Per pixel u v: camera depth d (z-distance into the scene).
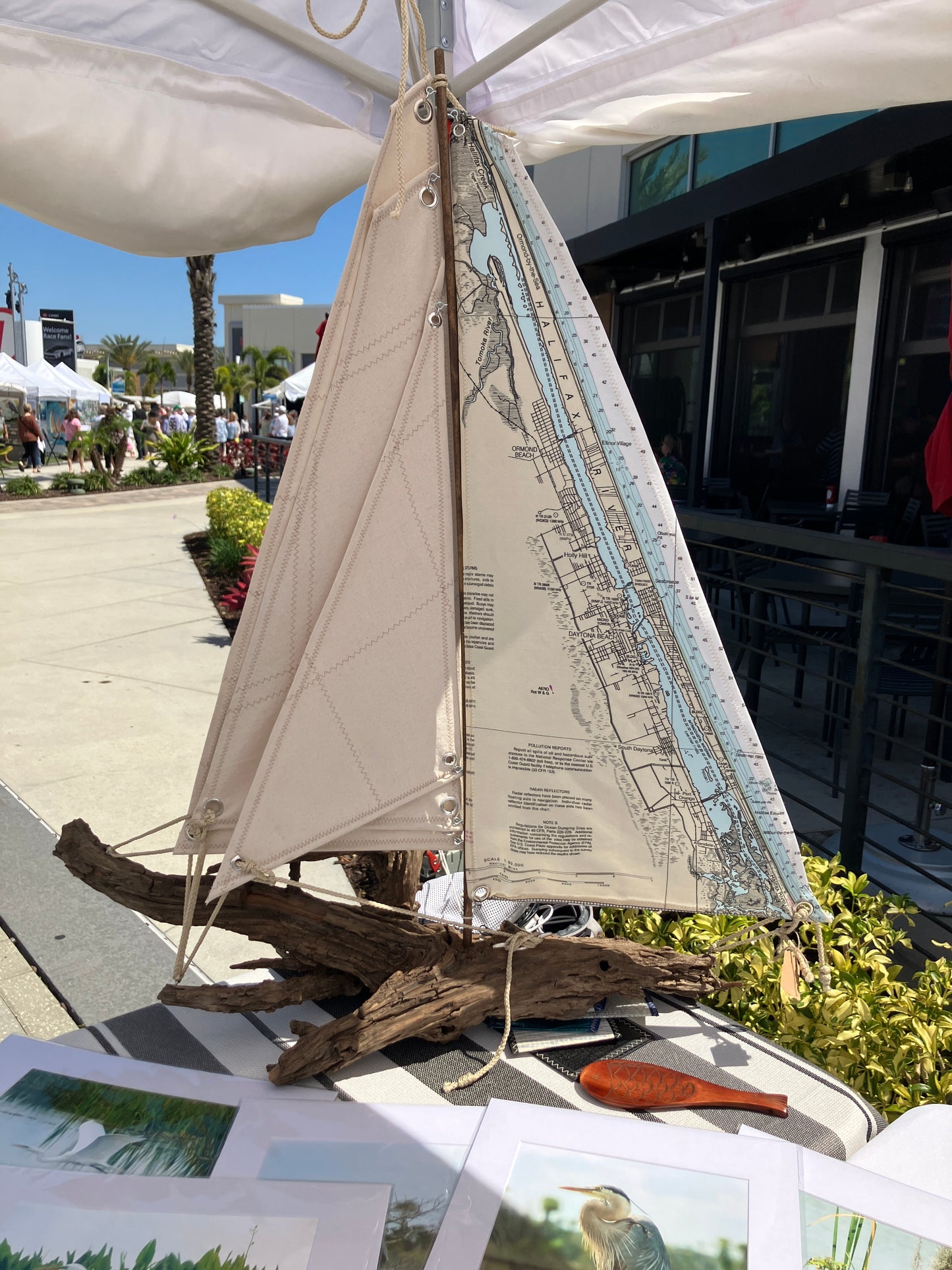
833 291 7.28
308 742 1.17
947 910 2.97
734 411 8.56
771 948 1.71
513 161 1.03
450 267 1.06
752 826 1.21
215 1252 0.84
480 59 1.37
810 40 1.16
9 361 20.30
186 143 1.34
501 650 1.19
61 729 4.64
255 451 16.72
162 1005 1.30
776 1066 1.21
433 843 1.24
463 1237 0.86
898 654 4.42
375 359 1.10
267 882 1.24
